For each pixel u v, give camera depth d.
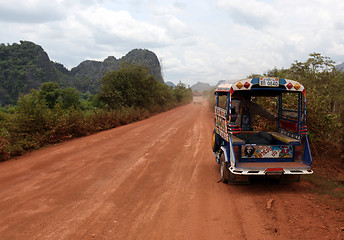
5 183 6.69
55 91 41.94
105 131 16.59
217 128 7.61
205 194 5.65
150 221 4.43
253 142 6.40
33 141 11.00
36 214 4.79
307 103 7.69
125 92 27.45
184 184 6.36
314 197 5.22
